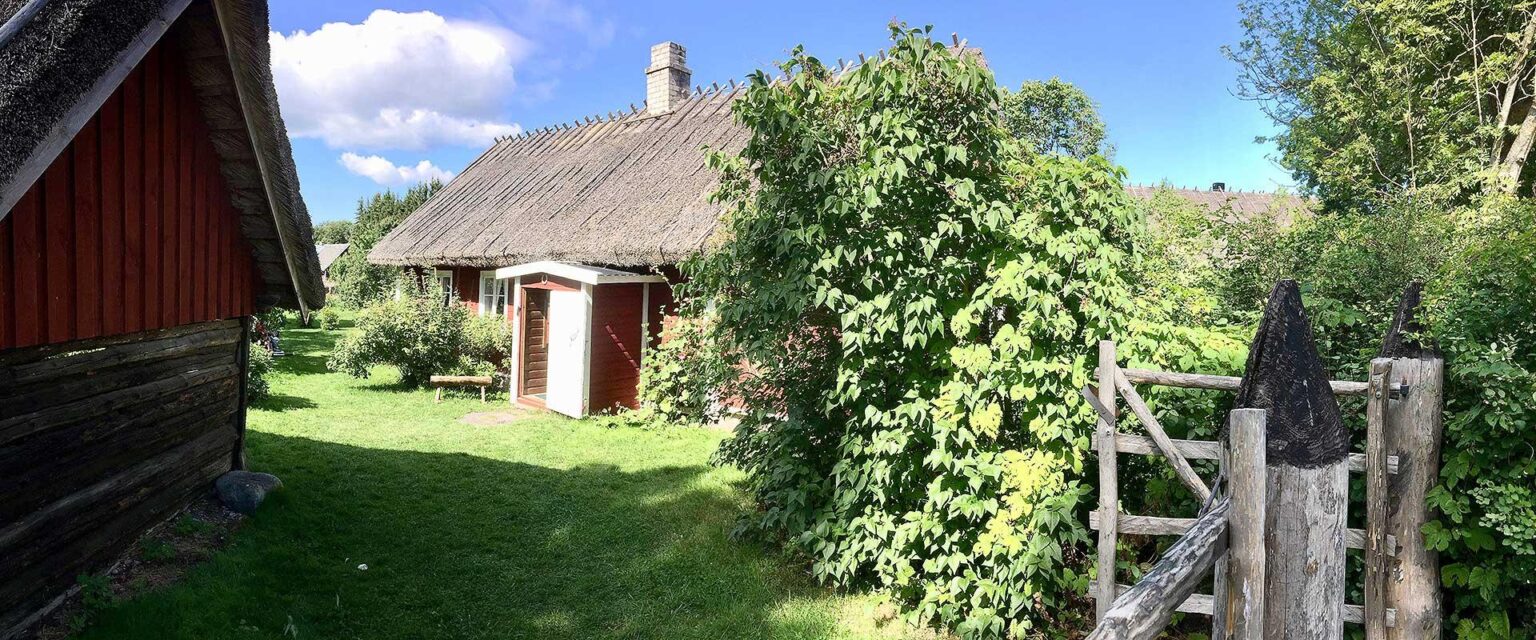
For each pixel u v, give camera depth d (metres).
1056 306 4.02
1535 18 9.95
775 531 5.57
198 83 4.73
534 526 6.04
